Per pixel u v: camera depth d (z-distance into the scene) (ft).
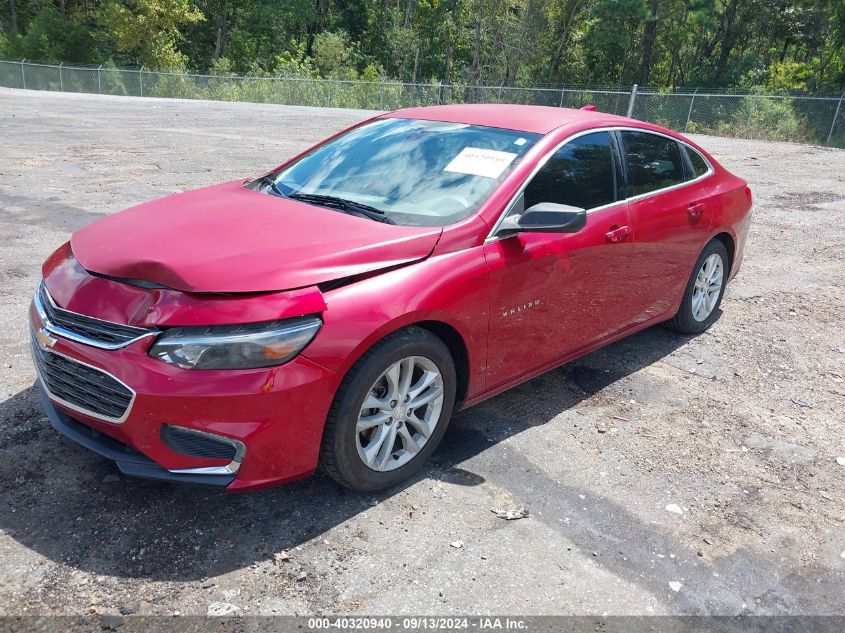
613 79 166.40
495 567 8.89
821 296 21.35
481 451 11.62
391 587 8.42
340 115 83.87
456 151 12.30
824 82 124.67
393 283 9.55
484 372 11.29
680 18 147.23
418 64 196.85
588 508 10.27
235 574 8.45
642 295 14.62
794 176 47.32
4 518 9.14
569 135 12.77
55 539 8.82
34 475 10.08
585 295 12.86
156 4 152.15
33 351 10.05
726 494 10.89
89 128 53.72
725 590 8.79
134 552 8.69
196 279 8.53
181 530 9.14
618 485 10.93
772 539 9.86
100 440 9.15
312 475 9.85
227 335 8.34
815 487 11.23
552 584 8.66
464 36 191.52
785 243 27.91
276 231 9.90
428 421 10.57
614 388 14.46
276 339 8.46
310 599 8.14
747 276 23.20
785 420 13.47
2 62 133.39
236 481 8.67
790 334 18.08
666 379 15.03
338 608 8.05
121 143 45.73
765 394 14.56
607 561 9.16
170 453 8.51
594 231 12.69
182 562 8.58
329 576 8.53
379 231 10.16
